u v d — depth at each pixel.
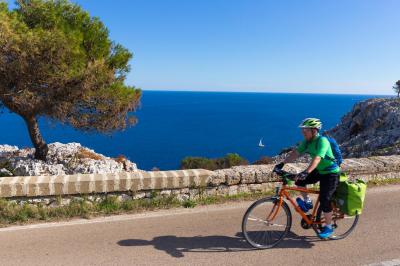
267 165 8.03
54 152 11.70
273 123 144.50
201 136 99.69
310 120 5.24
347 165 8.52
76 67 9.16
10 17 9.05
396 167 8.91
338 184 5.55
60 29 9.34
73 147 12.57
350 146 28.17
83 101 10.12
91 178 6.57
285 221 5.52
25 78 8.84
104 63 9.77
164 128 119.25
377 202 7.37
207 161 26.03
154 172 7.15
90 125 10.62
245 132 112.38
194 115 184.25
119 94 10.19
